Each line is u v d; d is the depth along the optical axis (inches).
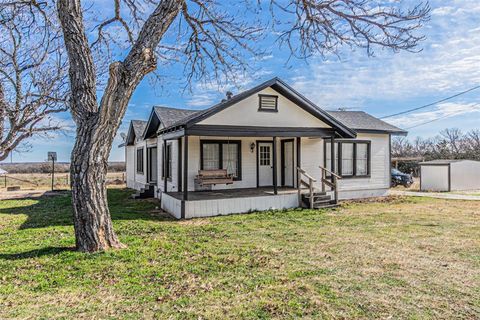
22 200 560.1
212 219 359.3
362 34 265.9
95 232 217.3
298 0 278.4
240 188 505.4
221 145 495.2
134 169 768.9
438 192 620.4
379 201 494.3
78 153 216.2
